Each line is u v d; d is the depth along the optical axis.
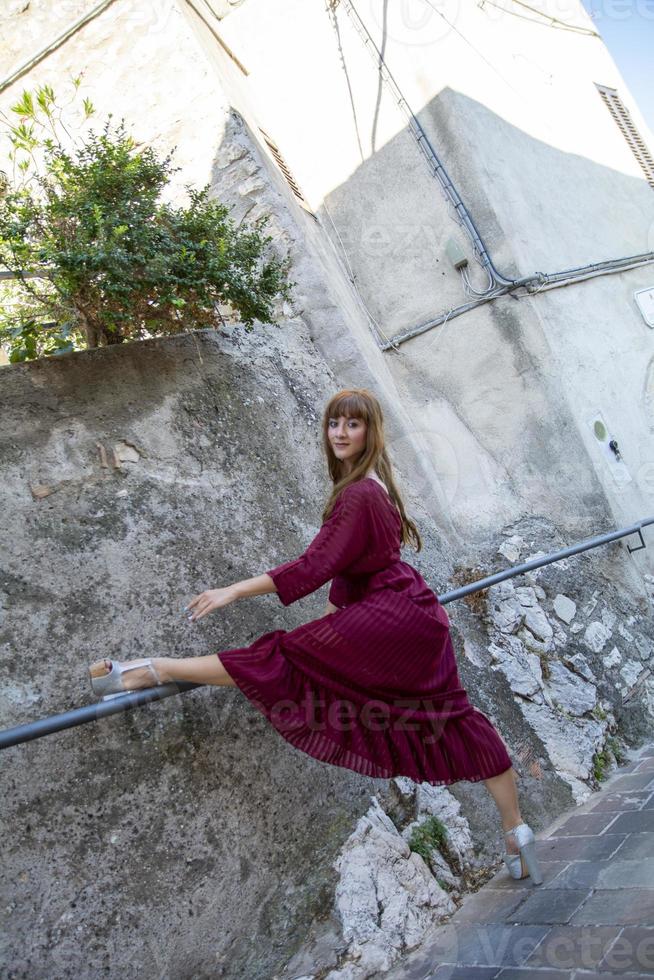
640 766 3.63
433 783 2.28
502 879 2.56
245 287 3.11
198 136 4.52
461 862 2.63
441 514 4.65
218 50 5.30
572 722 3.77
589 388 5.70
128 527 2.45
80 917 1.90
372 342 5.41
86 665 2.17
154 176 2.88
